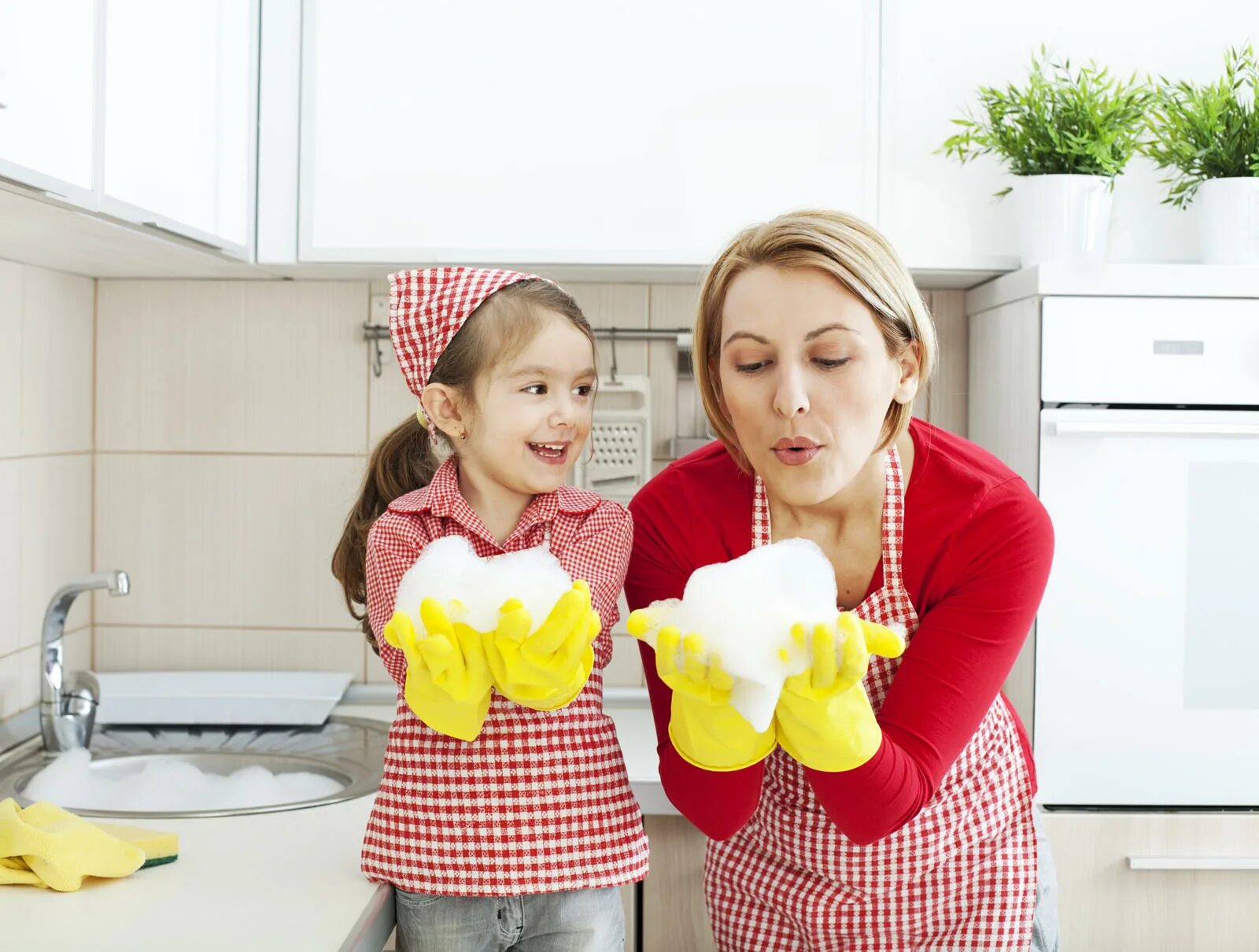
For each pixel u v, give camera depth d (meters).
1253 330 1.47
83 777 1.47
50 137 1.09
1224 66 1.59
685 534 1.08
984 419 1.75
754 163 1.58
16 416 1.64
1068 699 1.49
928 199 1.60
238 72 1.56
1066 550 1.48
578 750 1.06
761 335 0.91
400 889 1.07
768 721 0.76
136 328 1.87
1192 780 1.49
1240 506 1.48
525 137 1.58
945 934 1.09
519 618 0.79
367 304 1.86
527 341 1.06
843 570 1.07
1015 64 1.59
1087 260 1.56
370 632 1.29
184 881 1.09
